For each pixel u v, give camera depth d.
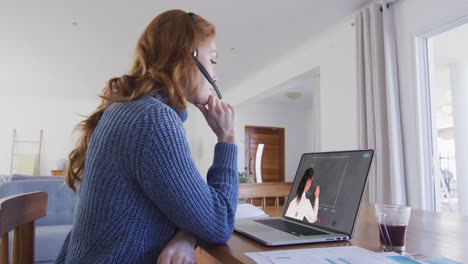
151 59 0.78
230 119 0.82
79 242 0.67
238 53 4.11
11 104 6.64
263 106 7.55
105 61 4.51
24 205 0.73
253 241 0.75
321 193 0.92
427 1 2.51
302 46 3.87
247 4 2.92
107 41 3.78
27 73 5.08
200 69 0.80
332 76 3.57
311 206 0.94
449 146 4.41
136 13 3.08
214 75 0.88
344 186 0.85
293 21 3.24
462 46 3.72
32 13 3.09
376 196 2.65
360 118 2.86
